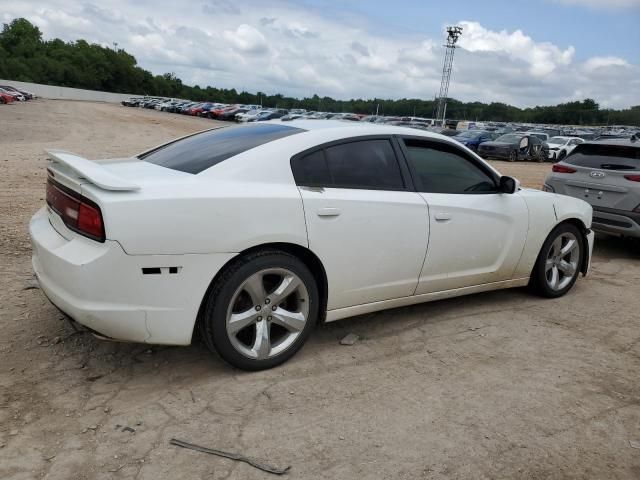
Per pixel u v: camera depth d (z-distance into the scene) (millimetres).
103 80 115125
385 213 3555
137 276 2748
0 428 2578
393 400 3031
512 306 4691
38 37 115312
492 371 3449
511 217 4344
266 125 3893
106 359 3305
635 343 4031
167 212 2764
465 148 4211
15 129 23266
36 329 3617
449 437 2713
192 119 54969
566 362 3645
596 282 5664
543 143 27609
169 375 3170
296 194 3186
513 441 2711
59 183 3045
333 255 3361
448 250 3971
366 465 2471
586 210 5008
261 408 2881
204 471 2371
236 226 2945
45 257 2930
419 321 4223
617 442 2756
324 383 3180
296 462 2467
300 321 3334
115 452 2463
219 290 2980
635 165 6707
